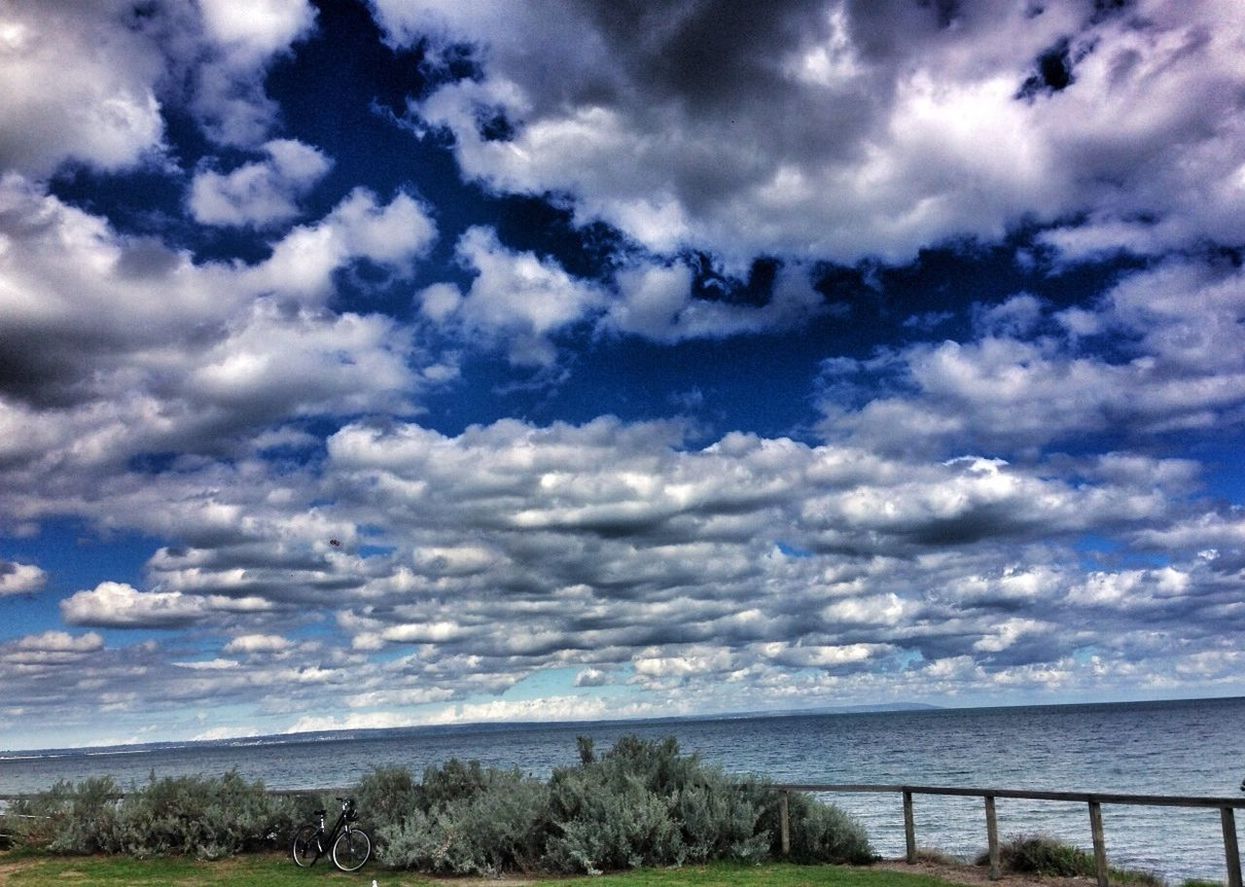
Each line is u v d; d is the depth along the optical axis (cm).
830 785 1551
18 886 1421
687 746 11938
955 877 1341
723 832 1548
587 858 1449
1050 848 1398
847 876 1346
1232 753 6781
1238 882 1048
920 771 5888
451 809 1622
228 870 1573
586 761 1859
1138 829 2845
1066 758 6881
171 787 1864
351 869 1548
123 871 1570
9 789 7344
